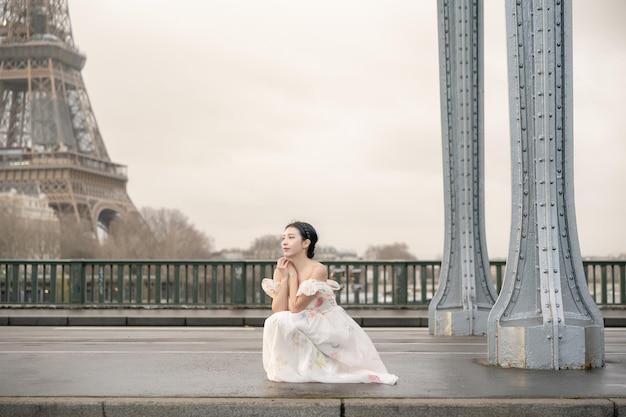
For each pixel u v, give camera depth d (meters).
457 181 14.27
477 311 14.12
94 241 115.62
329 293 7.84
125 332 15.89
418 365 9.27
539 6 9.01
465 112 14.04
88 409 6.72
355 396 6.96
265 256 176.25
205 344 12.64
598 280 28.67
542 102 8.97
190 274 75.62
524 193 9.14
